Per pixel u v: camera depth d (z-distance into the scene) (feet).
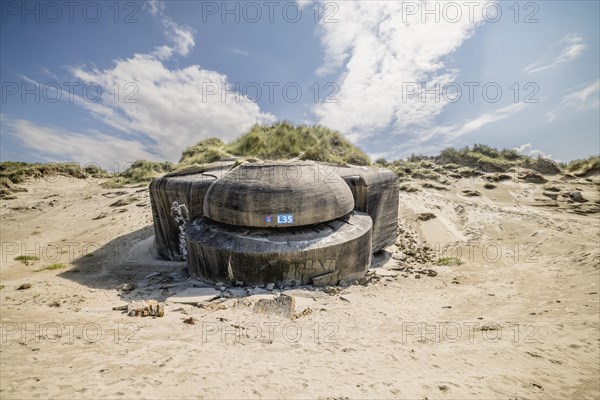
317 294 26.45
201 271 30.53
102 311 22.62
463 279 34.24
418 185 84.07
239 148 64.49
